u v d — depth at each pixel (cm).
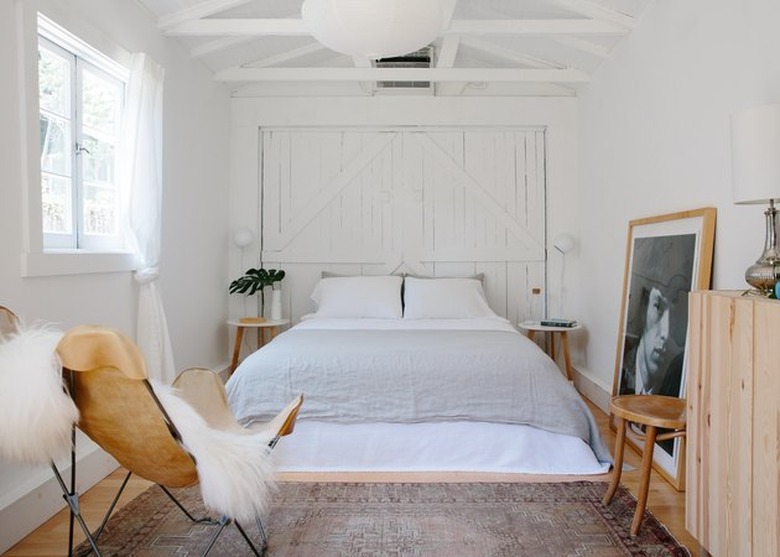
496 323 386
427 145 478
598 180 413
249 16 381
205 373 222
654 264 301
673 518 218
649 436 204
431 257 479
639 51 332
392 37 231
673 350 270
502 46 439
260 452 165
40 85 241
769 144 171
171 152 358
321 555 192
